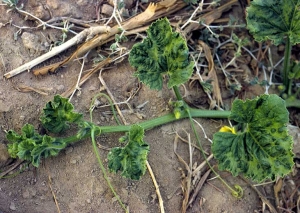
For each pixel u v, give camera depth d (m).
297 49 0.54
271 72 0.52
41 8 0.49
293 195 0.48
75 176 0.44
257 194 0.47
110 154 0.42
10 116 0.45
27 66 0.47
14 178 0.44
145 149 0.41
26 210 0.43
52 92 0.47
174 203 0.45
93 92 0.48
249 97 0.51
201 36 0.51
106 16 0.50
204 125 0.48
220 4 0.52
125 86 0.48
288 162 0.42
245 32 0.53
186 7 0.51
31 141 0.41
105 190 0.44
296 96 0.52
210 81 0.49
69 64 0.48
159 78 0.44
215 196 0.46
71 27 0.49
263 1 0.46
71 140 0.44
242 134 0.44
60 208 0.43
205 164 0.47
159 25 0.43
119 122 0.47
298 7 0.45
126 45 0.49
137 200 0.44
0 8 0.48
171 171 0.46
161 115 0.47
